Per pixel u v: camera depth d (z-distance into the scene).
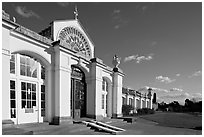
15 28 8.28
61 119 10.80
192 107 46.31
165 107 58.41
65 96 11.35
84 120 12.53
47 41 10.90
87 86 15.23
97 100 14.84
